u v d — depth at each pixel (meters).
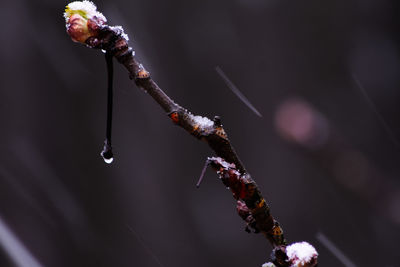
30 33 3.27
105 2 3.76
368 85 4.13
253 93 4.11
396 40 4.17
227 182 0.60
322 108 4.05
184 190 3.77
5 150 3.11
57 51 3.37
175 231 3.66
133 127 3.61
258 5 4.16
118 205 3.47
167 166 3.72
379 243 3.69
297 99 4.04
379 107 4.07
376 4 4.16
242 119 4.07
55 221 3.05
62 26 3.38
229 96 4.08
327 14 4.20
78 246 3.13
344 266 3.76
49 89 3.30
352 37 4.20
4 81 3.18
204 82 4.07
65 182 3.24
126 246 3.43
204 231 3.79
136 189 3.57
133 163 3.59
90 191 3.35
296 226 3.95
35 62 3.28
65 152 3.31
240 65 4.13
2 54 3.20
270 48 4.18
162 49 3.96
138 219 3.54
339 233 3.84
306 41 4.20
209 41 4.09
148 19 3.90
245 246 3.88
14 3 3.25
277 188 3.99
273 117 4.00
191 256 3.68
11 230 2.81
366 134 3.97
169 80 3.99
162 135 3.69
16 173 3.06
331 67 4.18
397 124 3.98
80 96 3.42
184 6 4.02
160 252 3.58
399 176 3.76
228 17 4.14
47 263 2.91
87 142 3.43
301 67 4.16
